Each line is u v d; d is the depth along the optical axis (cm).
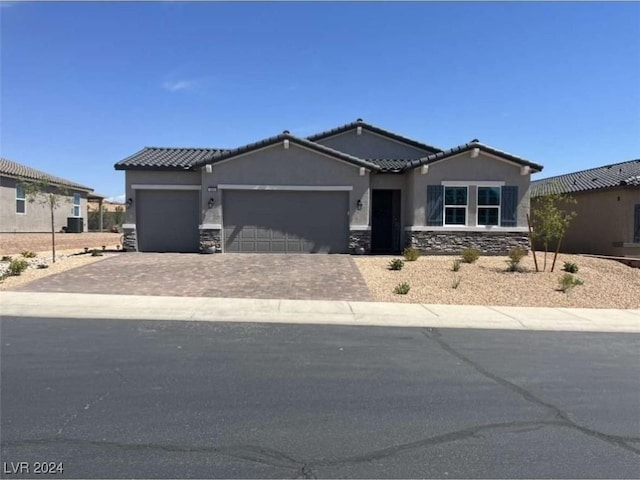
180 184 2152
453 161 2069
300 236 2095
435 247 2066
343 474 409
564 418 539
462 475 411
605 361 781
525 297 1334
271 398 579
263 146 2048
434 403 576
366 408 555
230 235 2083
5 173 2741
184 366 696
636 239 2083
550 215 1647
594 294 1387
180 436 473
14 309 1083
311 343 847
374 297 1284
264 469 414
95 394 580
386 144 2433
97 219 4397
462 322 1057
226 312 1087
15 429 482
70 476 397
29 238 2564
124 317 1028
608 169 2539
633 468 428
